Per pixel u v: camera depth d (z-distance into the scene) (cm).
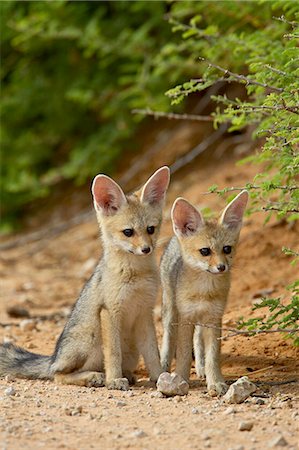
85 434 797
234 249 1027
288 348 1138
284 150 1045
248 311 1307
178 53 1991
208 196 1870
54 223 2312
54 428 815
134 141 2325
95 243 2061
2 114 2381
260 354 1134
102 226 1066
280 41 1349
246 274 1500
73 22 2159
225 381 1020
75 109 2341
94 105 2252
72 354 1052
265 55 1302
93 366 1067
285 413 859
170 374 970
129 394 978
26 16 2270
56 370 1055
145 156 2233
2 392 980
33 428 812
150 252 1030
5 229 2381
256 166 1917
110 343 1032
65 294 1702
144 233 1044
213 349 1001
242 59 1398
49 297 1683
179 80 1961
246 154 2020
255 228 1616
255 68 1156
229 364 1112
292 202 1072
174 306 1074
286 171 1083
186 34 1412
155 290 1050
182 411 881
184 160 2003
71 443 770
